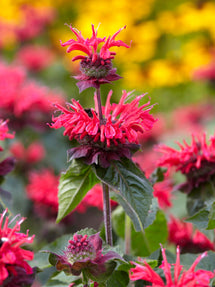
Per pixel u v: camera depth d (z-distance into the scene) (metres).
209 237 0.88
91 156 0.77
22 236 0.72
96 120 0.75
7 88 1.19
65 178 0.78
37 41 1.97
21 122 1.18
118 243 0.89
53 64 1.75
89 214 1.20
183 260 0.81
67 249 0.75
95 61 0.76
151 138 1.58
